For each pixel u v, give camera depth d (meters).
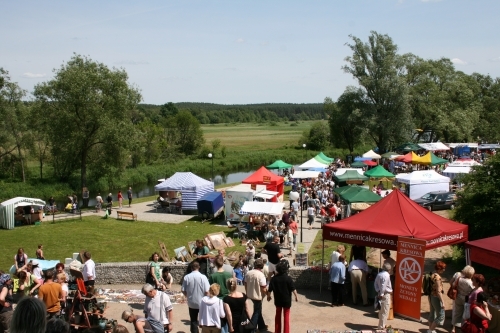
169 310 8.70
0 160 51.22
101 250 23.45
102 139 40.22
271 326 10.17
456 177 35.62
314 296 12.25
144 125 74.00
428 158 40.69
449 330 9.86
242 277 14.52
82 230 28.27
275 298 9.34
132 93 41.31
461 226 11.64
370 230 11.29
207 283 9.29
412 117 61.81
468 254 11.03
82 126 39.69
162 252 20.02
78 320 9.59
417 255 10.33
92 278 12.05
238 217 28.34
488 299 9.66
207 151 83.06
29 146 49.59
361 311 11.10
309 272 12.87
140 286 14.04
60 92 38.66
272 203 24.62
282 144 110.50
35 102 40.97
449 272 15.01
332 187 36.69
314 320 10.50
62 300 9.71
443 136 67.88
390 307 10.47
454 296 9.48
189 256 19.22
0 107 47.50
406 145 54.19
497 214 14.83
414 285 10.34
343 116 59.22
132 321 8.23
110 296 12.70
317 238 24.17
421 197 30.67
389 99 55.78
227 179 62.22
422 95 62.12
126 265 14.31
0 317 8.87
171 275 13.64
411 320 10.40
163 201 34.50
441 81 65.06
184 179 33.53
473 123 63.59
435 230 11.06
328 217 26.08
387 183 40.12
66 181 50.84
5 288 9.30
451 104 64.56
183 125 87.19
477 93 77.25
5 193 45.28
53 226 29.72
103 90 39.94
